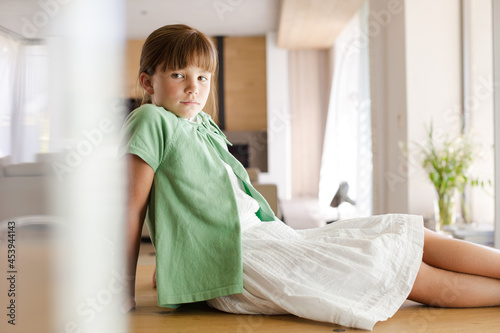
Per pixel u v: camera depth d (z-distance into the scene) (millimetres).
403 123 3922
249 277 1126
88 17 342
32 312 361
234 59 8305
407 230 1189
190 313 1135
